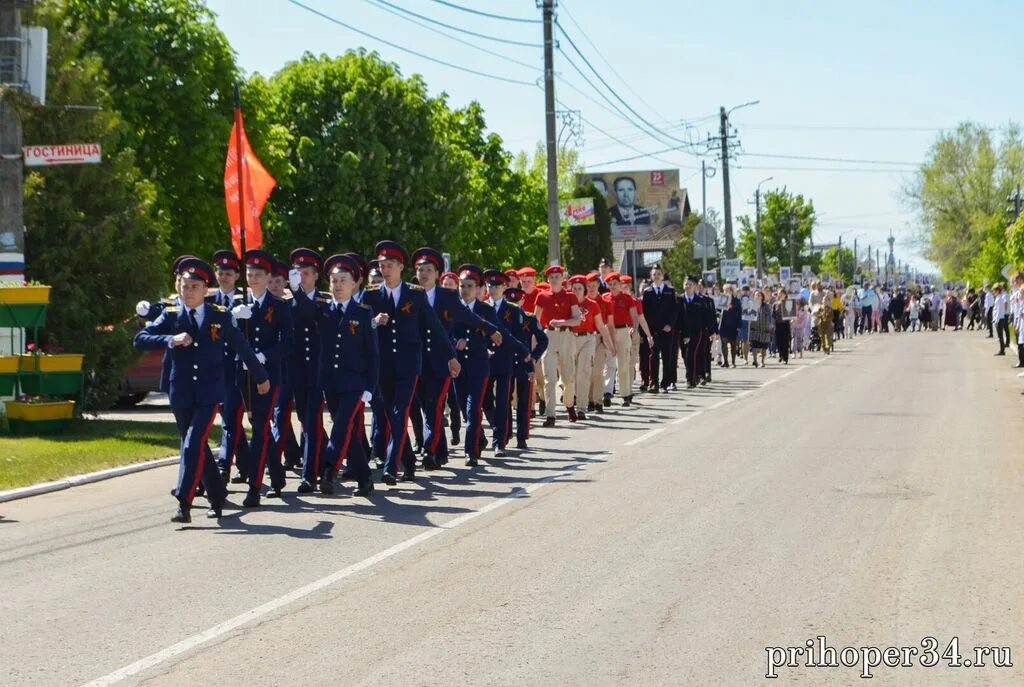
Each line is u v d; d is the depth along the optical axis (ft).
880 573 25.82
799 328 125.29
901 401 66.90
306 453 39.52
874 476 39.32
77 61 67.31
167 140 112.57
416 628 22.36
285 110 136.05
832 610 22.97
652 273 80.69
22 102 57.77
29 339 63.05
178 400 34.53
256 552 29.81
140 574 27.63
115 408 83.51
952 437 49.62
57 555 30.12
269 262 38.27
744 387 82.12
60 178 64.44
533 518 33.42
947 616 22.43
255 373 34.99
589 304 62.44
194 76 111.45
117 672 20.08
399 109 135.54
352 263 39.68
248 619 23.30
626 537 30.30
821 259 431.84
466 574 26.71
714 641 21.08
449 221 139.13
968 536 29.55
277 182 124.88
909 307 213.87
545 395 61.93
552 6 95.30
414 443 53.67
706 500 35.45
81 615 23.95
